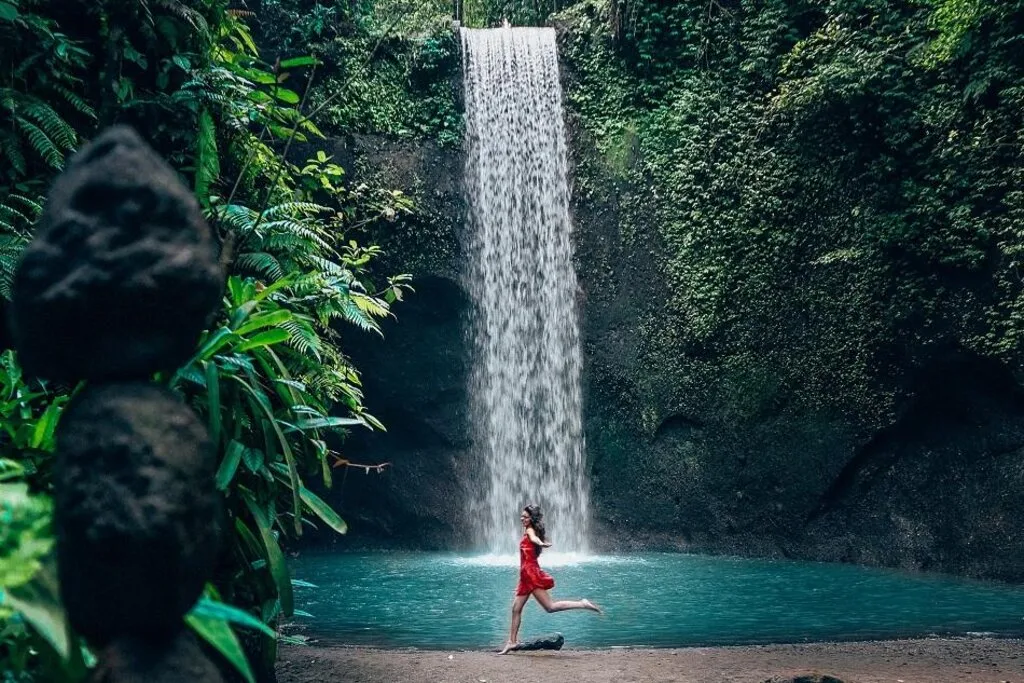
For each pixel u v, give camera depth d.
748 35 17.84
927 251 14.98
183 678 2.14
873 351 15.84
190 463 2.19
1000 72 14.03
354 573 15.12
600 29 19.53
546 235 19.69
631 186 18.98
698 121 18.30
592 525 19.00
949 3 14.57
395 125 18.88
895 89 15.42
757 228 17.41
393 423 19.81
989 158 14.29
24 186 5.70
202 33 6.48
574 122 19.62
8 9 5.32
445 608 11.14
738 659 7.45
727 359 17.72
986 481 14.70
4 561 1.94
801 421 16.84
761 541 17.34
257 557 4.65
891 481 16.06
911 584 13.45
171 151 6.25
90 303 2.16
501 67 19.86
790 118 17.02
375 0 19.94
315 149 17.97
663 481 18.44
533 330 19.66
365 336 19.06
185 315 2.27
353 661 7.16
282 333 3.95
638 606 11.25
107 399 2.17
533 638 8.15
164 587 2.11
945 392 15.28
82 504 2.07
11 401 3.97
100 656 2.11
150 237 2.23
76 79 6.11
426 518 19.72
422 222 18.83
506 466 19.56
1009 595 12.25
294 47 18.06
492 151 19.67
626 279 19.00
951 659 7.46
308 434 5.03
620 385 18.98
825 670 6.96
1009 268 13.94
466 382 19.62
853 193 16.19
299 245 5.94
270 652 4.68
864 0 16.19
